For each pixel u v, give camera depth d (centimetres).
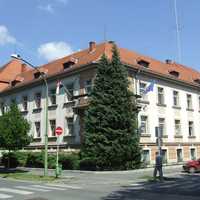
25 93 4531
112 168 3053
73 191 1688
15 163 3959
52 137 3956
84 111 3462
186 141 4391
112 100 3075
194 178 2362
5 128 3112
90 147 3064
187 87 4566
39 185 2045
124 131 3047
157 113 3978
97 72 3195
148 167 3331
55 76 3984
